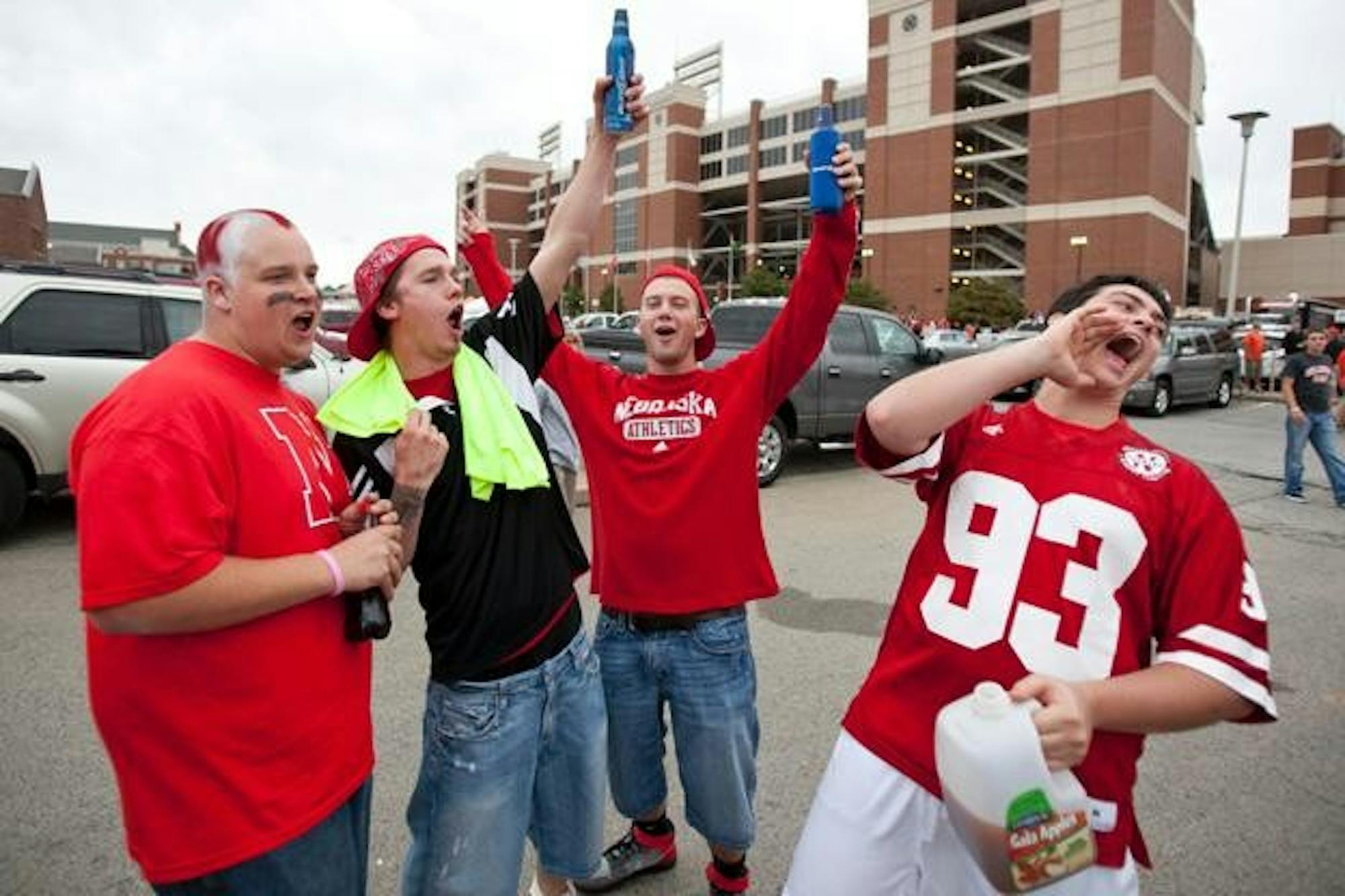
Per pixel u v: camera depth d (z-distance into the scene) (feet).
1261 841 8.74
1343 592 17.52
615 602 7.23
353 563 4.67
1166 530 4.38
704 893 7.84
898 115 187.42
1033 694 4.00
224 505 4.33
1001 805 3.78
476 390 5.99
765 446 27.09
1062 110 163.94
